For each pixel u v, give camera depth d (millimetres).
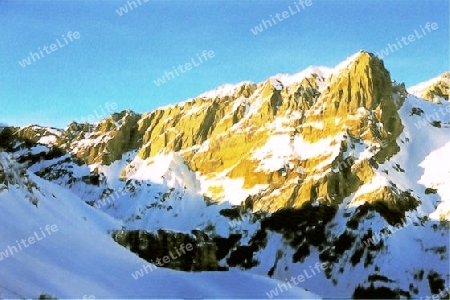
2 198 142000
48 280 119438
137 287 141875
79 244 148125
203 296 144250
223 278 160625
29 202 150500
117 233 188375
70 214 167500
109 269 143625
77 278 128625
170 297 140875
